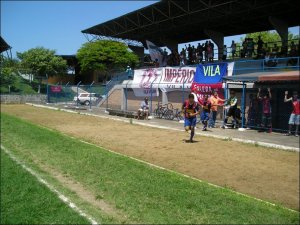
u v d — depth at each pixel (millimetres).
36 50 60062
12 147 12391
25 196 6949
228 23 34344
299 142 14406
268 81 17969
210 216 5941
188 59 34500
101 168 9305
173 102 26719
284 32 30719
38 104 43938
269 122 17781
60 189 7441
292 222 5938
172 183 7852
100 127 20547
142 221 5699
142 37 43344
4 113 29734
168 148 13641
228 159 11719
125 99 33562
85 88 50938
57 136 15344
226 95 19922
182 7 31844
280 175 9805
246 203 6680
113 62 56344
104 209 6309
